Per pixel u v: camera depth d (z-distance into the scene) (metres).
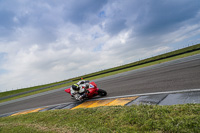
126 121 2.84
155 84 6.61
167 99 4.04
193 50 23.58
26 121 4.93
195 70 7.37
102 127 2.84
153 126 2.35
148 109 3.16
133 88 6.94
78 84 6.62
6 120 6.11
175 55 25.36
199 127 2.02
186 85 5.04
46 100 10.55
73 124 3.46
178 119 2.38
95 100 6.31
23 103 12.30
